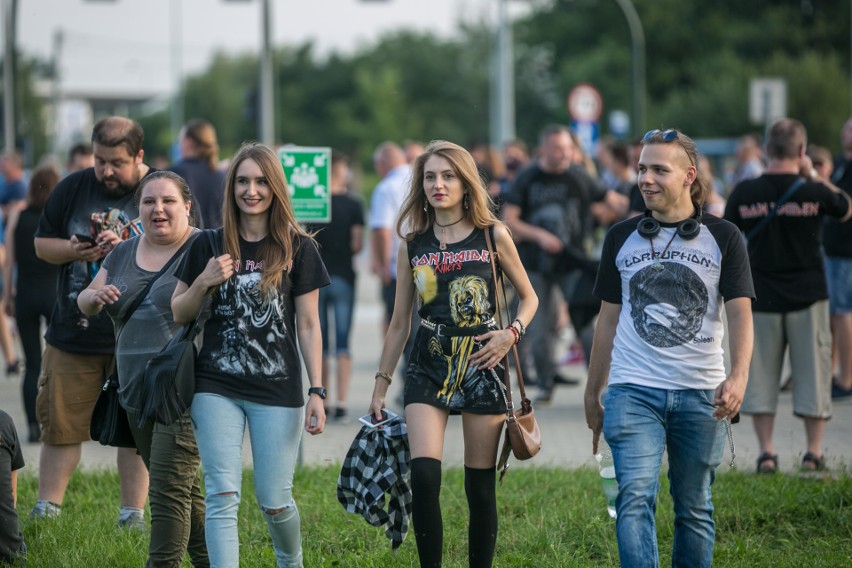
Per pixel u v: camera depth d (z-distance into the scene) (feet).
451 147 55.62
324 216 84.89
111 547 63.77
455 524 69.41
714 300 52.24
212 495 52.65
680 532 53.52
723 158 384.88
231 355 53.52
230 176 54.29
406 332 57.57
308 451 96.68
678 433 52.60
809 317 84.43
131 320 58.18
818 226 85.15
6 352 140.67
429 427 54.44
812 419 85.35
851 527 68.44
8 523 61.16
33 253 98.58
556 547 65.00
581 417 113.39
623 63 626.23
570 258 115.55
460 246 55.52
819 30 581.12
